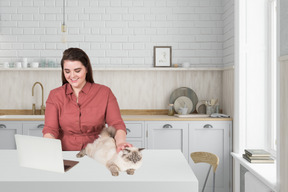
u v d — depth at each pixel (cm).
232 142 357
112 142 155
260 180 250
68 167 153
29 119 356
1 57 418
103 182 133
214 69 397
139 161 143
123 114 418
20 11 416
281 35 211
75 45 418
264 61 328
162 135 361
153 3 418
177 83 418
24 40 418
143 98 419
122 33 419
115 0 418
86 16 418
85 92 205
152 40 419
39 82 412
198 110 405
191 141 359
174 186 134
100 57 419
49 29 418
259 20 326
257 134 330
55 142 142
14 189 134
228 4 383
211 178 358
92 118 206
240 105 331
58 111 206
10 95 416
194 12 418
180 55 419
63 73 207
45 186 133
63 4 413
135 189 134
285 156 203
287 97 200
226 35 395
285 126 203
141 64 420
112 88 418
